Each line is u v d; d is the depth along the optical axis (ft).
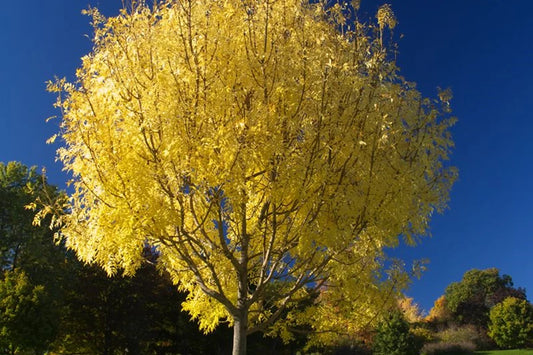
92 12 14.94
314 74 14.38
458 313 146.10
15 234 90.68
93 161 14.23
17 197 93.61
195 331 86.07
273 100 14.78
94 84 15.11
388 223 15.85
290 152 14.33
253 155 13.61
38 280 84.23
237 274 18.29
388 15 16.11
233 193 13.71
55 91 14.46
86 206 14.88
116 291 80.48
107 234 14.40
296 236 15.76
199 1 14.94
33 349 67.26
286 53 14.92
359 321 19.88
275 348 94.07
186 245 18.31
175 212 13.80
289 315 21.03
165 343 91.97
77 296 83.25
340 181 15.02
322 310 20.17
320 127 14.34
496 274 172.14
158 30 15.17
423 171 16.44
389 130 15.46
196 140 13.70
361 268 17.83
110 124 14.44
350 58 15.64
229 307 16.80
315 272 17.19
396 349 86.69
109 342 79.97
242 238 17.21
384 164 15.57
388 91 15.87
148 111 13.47
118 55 14.89
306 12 15.81
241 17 15.47
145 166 13.94
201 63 14.29
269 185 14.32
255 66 14.92
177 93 13.89
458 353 108.99
